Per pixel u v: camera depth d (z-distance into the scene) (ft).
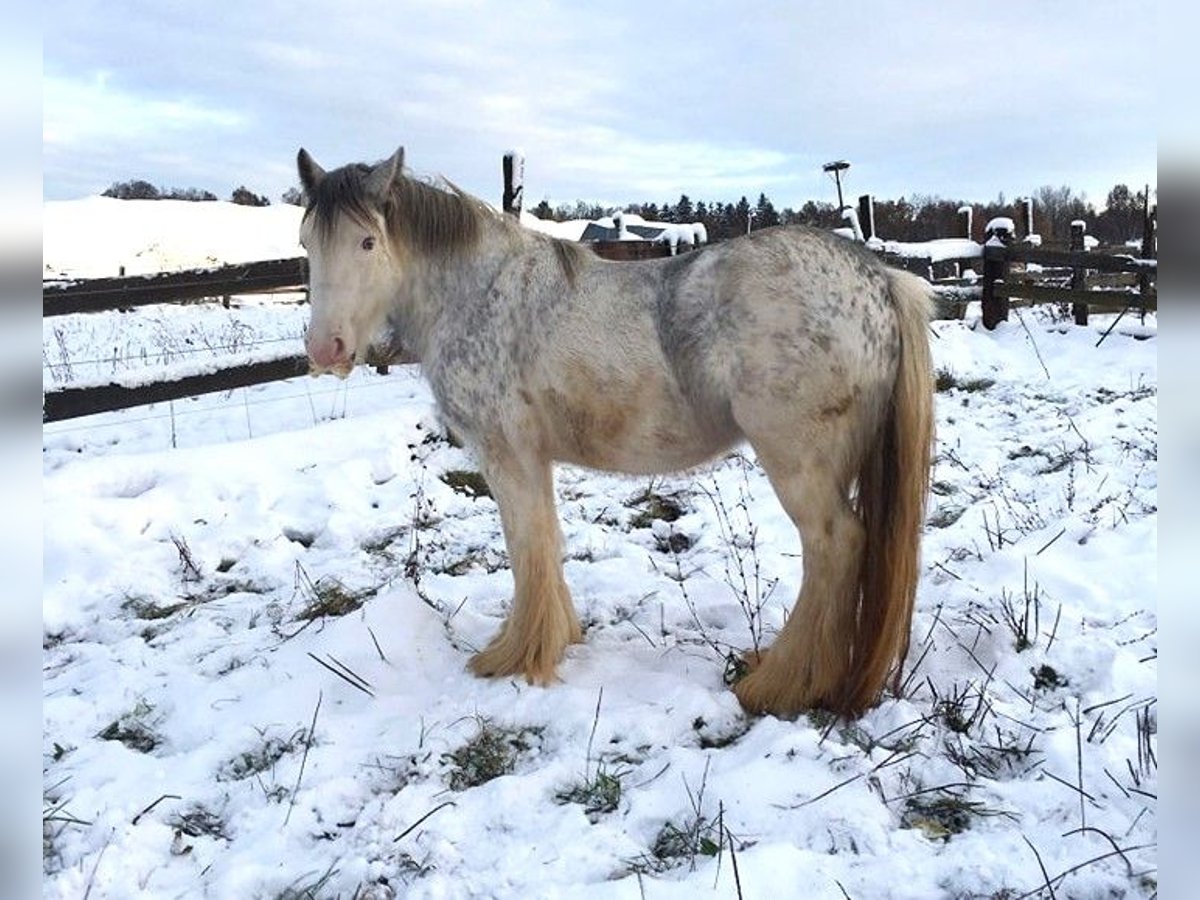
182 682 12.29
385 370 32.12
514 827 9.00
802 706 10.71
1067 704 10.37
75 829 9.36
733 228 45.39
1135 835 8.05
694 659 12.19
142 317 51.47
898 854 8.00
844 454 10.46
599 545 16.99
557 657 11.87
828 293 10.13
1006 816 8.55
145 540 17.93
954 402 26.84
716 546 16.63
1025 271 54.44
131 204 149.18
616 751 10.18
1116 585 13.05
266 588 15.94
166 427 26.40
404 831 8.91
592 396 11.12
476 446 12.06
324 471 21.07
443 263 11.78
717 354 10.34
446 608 14.14
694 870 8.00
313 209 11.48
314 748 10.44
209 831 9.46
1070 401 25.43
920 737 9.91
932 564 14.47
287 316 50.49
